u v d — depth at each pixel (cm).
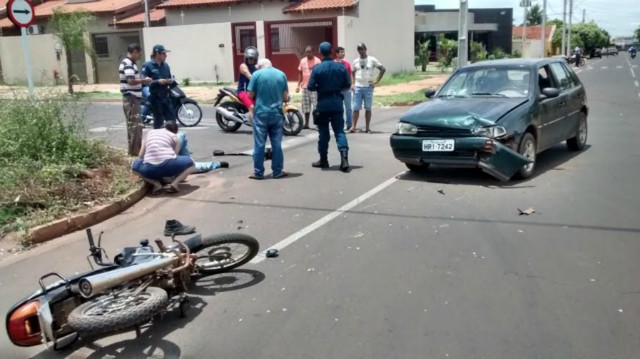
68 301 408
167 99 1070
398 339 404
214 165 982
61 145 873
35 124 850
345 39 2692
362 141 1216
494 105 837
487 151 779
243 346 405
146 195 843
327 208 727
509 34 5538
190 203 791
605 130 1296
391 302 460
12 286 535
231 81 2908
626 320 418
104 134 1324
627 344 386
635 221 634
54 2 3481
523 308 441
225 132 1374
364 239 607
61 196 751
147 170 826
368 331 417
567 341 392
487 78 917
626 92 2264
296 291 489
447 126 802
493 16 5512
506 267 520
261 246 600
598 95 2152
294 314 448
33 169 782
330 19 2698
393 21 3183
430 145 817
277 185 862
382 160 1015
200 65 2944
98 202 759
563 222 638
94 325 367
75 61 3153
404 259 548
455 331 411
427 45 3794
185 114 1471
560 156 1009
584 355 375
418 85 2580
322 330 421
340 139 927
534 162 867
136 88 991
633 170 880
